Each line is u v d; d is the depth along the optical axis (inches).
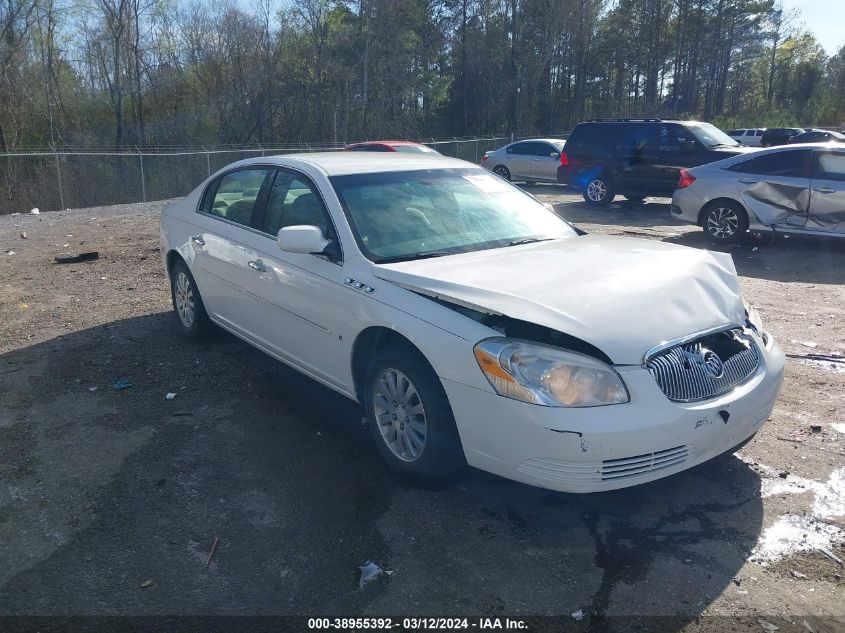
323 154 215.0
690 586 120.2
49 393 202.1
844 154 395.2
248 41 1577.3
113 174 886.4
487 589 119.7
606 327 128.2
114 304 298.7
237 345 241.6
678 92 2719.0
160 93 1513.3
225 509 143.0
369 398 157.5
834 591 118.7
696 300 142.9
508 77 2050.9
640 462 125.5
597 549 130.4
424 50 1872.5
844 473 156.4
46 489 151.0
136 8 1437.0
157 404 193.8
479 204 192.7
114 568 125.3
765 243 439.2
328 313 167.3
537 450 125.0
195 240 228.7
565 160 665.0
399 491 149.9
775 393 147.9
